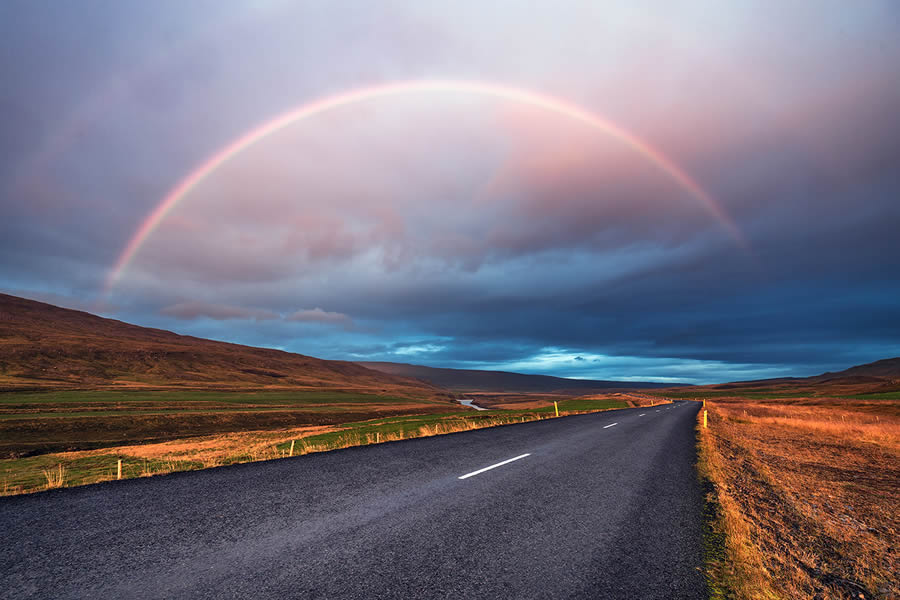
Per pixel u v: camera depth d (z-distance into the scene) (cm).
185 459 1091
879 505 865
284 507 567
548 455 1124
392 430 1900
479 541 468
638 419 2786
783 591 403
